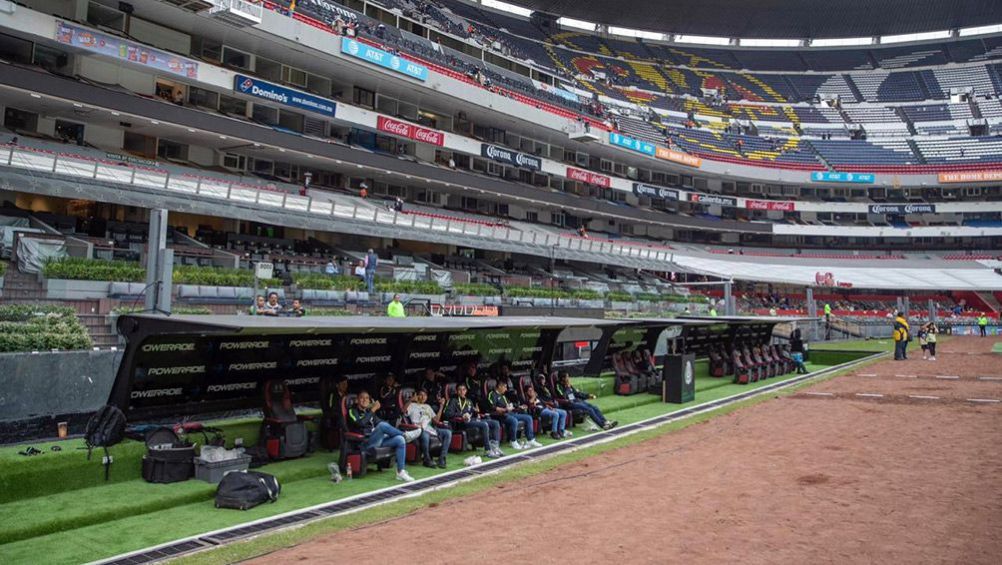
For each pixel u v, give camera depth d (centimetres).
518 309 2803
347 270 2631
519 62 5359
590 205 5375
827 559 641
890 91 7206
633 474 1002
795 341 3247
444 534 725
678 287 4903
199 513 816
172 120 2836
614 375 1998
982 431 1299
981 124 6612
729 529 734
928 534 711
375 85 3894
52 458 829
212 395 1045
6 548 680
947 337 4856
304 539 709
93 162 2173
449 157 4597
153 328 908
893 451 1133
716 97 7169
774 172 6359
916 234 6397
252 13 2938
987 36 7312
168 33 3044
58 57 2702
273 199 2712
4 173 1909
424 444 1085
